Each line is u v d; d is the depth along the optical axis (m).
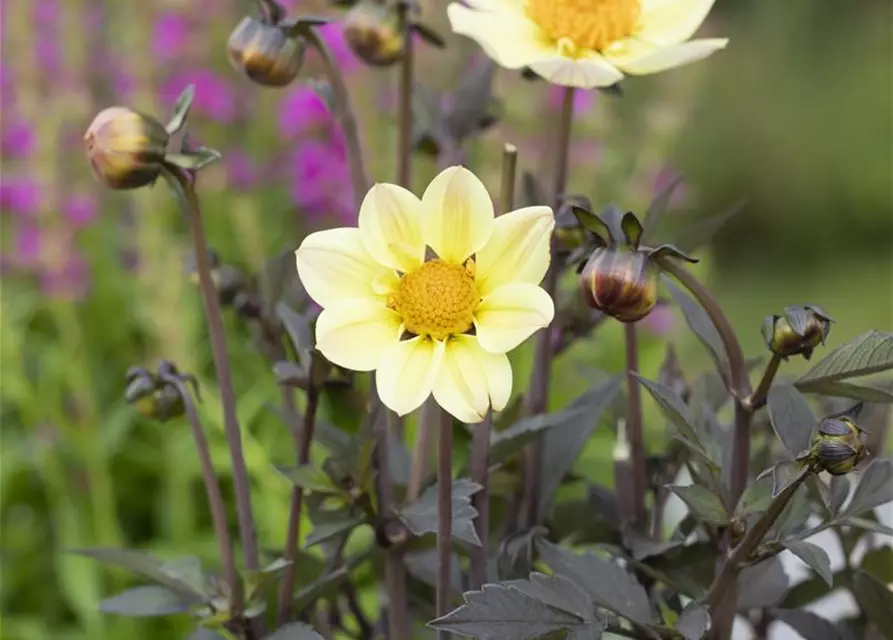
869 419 0.90
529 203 0.90
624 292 0.78
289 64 0.89
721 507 0.80
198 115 2.25
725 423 0.91
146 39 2.11
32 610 1.92
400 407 0.76
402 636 0.87
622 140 2.26
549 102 1.95
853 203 5.06
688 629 0.79
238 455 0.86
